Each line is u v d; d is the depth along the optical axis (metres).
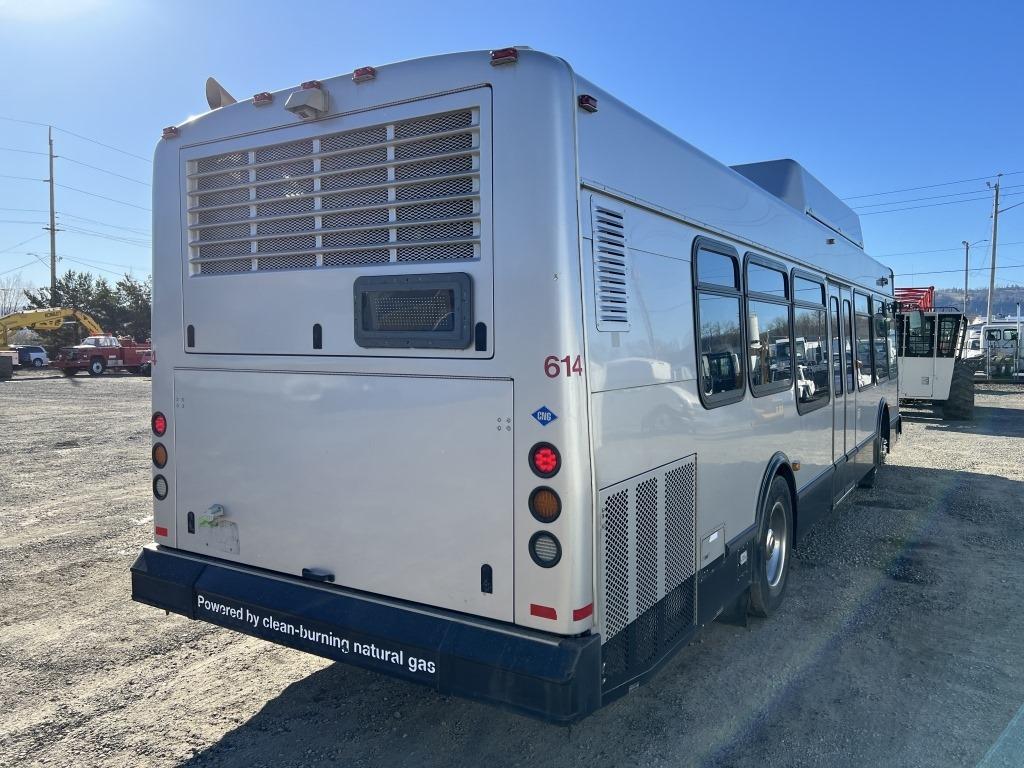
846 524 7.15
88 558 5.84
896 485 9.02
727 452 3.87
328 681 3.87
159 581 3.52
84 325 35.59
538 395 2.56
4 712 3.52
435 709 3.58
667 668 4.03
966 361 16.91
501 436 2.64
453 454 2.76
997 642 4.39
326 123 3.08
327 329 3.08
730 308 3.97
